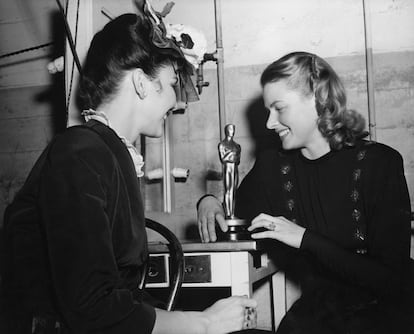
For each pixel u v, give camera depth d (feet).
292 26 6.97
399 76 6.59
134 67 3.21
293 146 5.07
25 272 2.78
